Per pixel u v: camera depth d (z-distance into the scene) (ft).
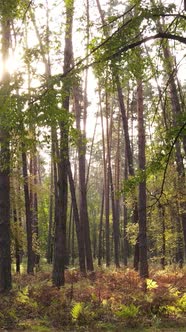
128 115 110.52
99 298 42.09
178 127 33.37
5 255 48.47
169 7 30.40
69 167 79.46
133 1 33.09
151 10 30.22
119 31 30.78
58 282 51.80
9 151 34.73
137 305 40.14
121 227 190.49
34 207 114.01
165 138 33.86
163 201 59.26
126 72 33.35
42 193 81.46
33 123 29.37
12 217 80.48
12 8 34.86
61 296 42.39
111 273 71.10
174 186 61.87
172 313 39.42
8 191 49.49
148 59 33.63
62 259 52.44
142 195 56.70
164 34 31.65
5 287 47.83
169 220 79.36
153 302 39.83
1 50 44.68
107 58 30.63
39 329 34.47
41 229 183.32
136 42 31.12
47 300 41.27
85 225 86.33
